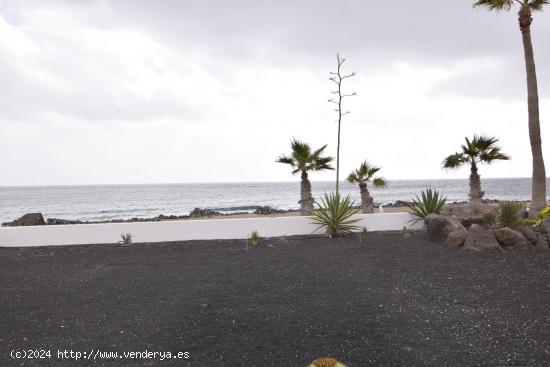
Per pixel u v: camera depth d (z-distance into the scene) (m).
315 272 7.66
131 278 7.62
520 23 12.38
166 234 11.48
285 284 6.87
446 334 4.67
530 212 12.07
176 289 6.76
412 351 4.23
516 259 8.37
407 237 11.06
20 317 5.64
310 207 15.58
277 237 11.66
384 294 6.22
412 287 6.57
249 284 6.92
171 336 4.77
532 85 12.15
